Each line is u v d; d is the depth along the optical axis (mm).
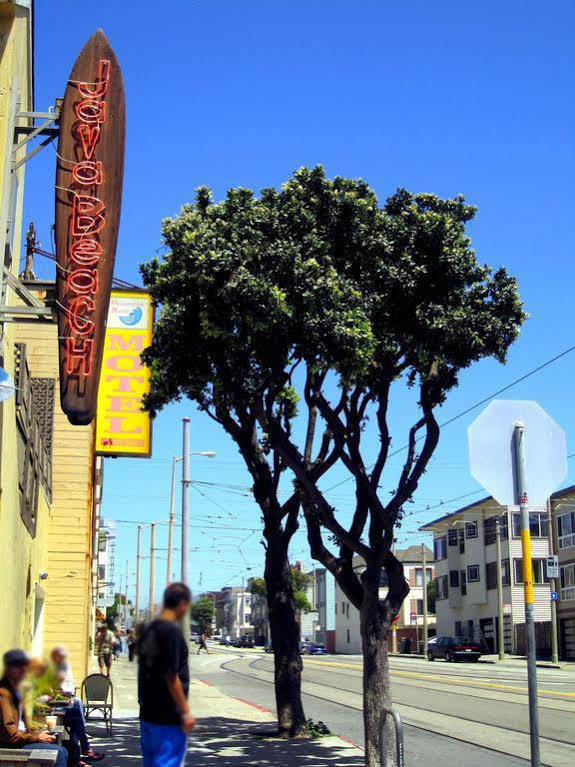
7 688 7871
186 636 5719
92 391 9930
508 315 12078
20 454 12859
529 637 6414
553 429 6863
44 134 10609
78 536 20047
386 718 10023
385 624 11039
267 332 11102
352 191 12180
